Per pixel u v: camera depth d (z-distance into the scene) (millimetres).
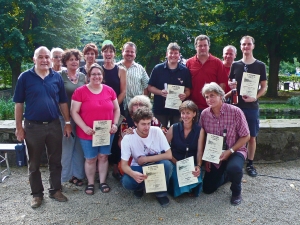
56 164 3404
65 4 18469
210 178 3568
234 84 3906
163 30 15906
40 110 3102
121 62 4336
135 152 3357
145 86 4426
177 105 4078
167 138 3641
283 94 19500
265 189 3727
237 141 3420
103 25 18156
